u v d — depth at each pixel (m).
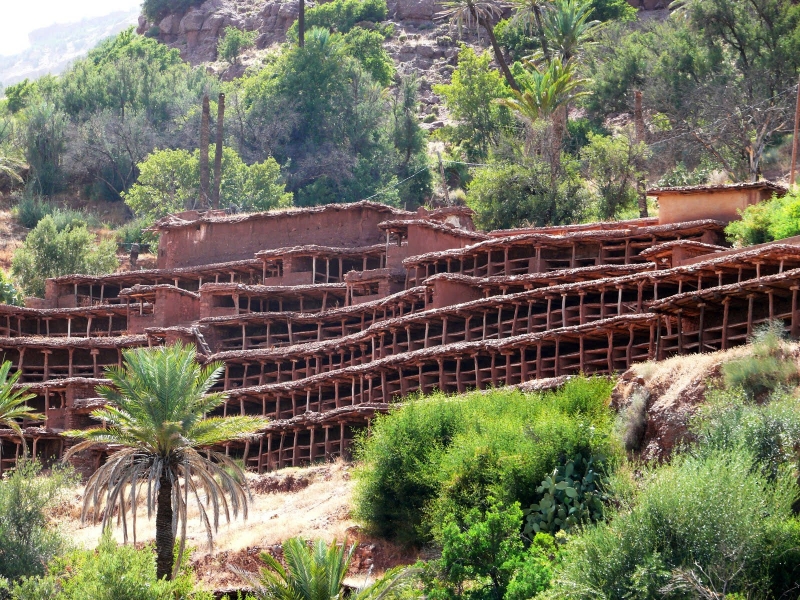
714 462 32.44
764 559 30.00
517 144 94.19
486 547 34.94
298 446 57.69
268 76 126.12
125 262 100.69
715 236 59.78
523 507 39.25
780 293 43.16
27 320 78.88
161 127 125.50
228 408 65.31
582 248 63.62
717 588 29.45
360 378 59.25
